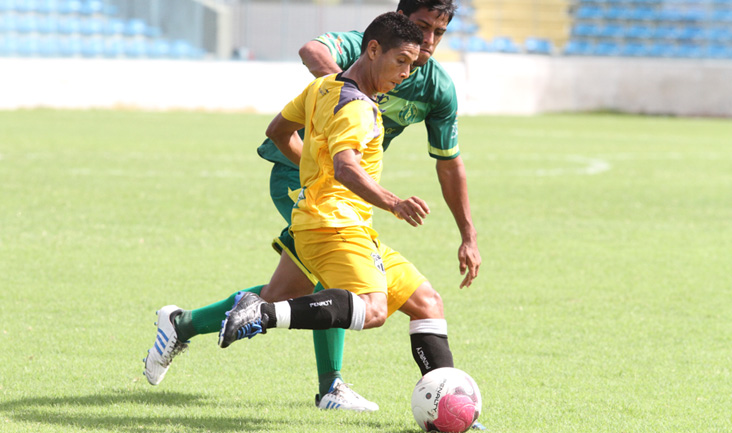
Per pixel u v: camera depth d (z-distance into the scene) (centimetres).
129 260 2706
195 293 2316
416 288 1345
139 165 5244
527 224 3669
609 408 1483
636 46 13588
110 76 9731
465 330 2039
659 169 6078
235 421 1345
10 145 5984
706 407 1502
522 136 8700
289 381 1611
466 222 1566
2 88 9088
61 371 1620
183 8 11619
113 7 11294
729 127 10844
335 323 1216
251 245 3025
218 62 10294
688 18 13562
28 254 2730
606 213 4034
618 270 2789
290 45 12825
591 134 9169
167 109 10006
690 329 2098
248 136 7350
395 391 1561
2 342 1808
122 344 1828
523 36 13712
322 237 1310
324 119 1292
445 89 1548
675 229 3650
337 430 1308
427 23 1405
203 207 3816
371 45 1284
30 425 1289
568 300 2369
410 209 1172
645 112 12794
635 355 1856
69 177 4575
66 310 2098
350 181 1212
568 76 12644
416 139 8269
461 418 1266
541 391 1581
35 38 10631
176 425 1313
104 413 1370
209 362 1728
